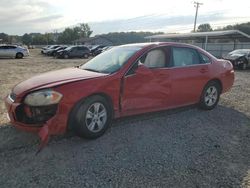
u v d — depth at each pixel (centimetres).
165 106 529
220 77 621
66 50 3253
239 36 3581
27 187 306
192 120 546
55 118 386
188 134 471
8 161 361
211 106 621
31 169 343
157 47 518
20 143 413
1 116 543
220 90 638
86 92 409
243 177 338
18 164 354
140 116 553
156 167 355
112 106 449
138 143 426
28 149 395
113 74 448
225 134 480
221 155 396
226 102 704
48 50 3844
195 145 427
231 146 429
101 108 436
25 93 396
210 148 419
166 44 536
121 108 462
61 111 390
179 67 541
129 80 462
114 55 514
